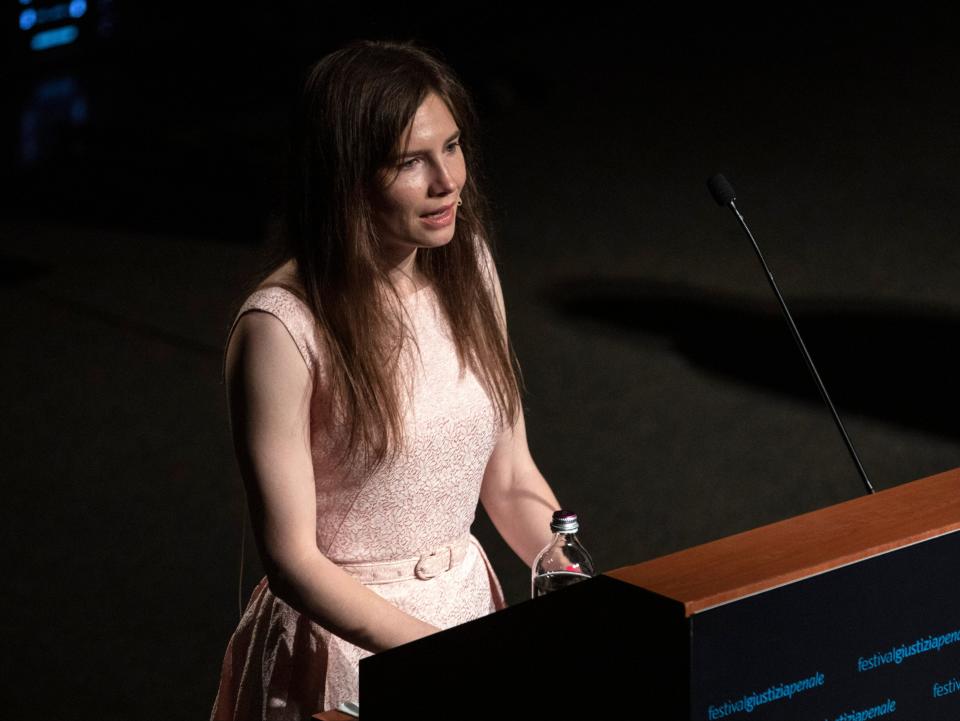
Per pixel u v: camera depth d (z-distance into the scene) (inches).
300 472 225.0
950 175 1098.1
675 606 121.0
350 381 223.9
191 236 1083.9
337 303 223.3
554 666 130.7
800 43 1625.2
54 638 489.7
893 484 577.6
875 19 1688.0
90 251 1045.8
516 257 970.7
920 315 801.6
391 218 222.5
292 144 224.5
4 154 1347.2
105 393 737.6
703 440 639.1
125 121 1352.1
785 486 584.7
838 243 954.1
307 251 224.4
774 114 1343.5
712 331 794.2
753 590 125.0
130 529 575.8
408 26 1672.0
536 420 674.8
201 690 454.6
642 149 1262.3
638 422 665.6
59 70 1700.3
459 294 247.0
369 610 223.5
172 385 746.2
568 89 1523.1
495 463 266.8
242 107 1398.9
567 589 128.2
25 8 1695.4
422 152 219.3
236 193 1091.9
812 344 761.6
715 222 1026.7
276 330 220.5
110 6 1705.2
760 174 1149.7
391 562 243.6
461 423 242.8
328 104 217.9
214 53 1600.6
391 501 238.5
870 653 136.8
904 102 1336.1
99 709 442.3
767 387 701.9
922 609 140.9
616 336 794.8
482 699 137.6
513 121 1407.5
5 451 660.7
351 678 238.5
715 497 578.6
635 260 949.8
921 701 142.9
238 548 556.7
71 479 626.8
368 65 218.8
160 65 1640.0
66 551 556.7
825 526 140.8
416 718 145.1
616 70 1592.0
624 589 124.6
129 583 530.0
